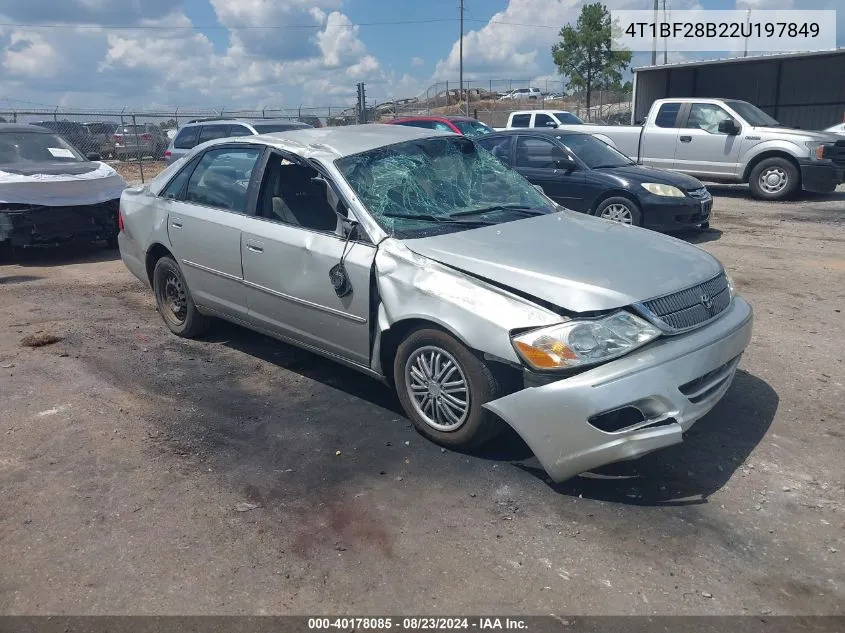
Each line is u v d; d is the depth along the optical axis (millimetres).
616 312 3471
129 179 20516
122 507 3533
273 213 4859
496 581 2979
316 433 4297
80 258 9672
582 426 3350
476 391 3746
